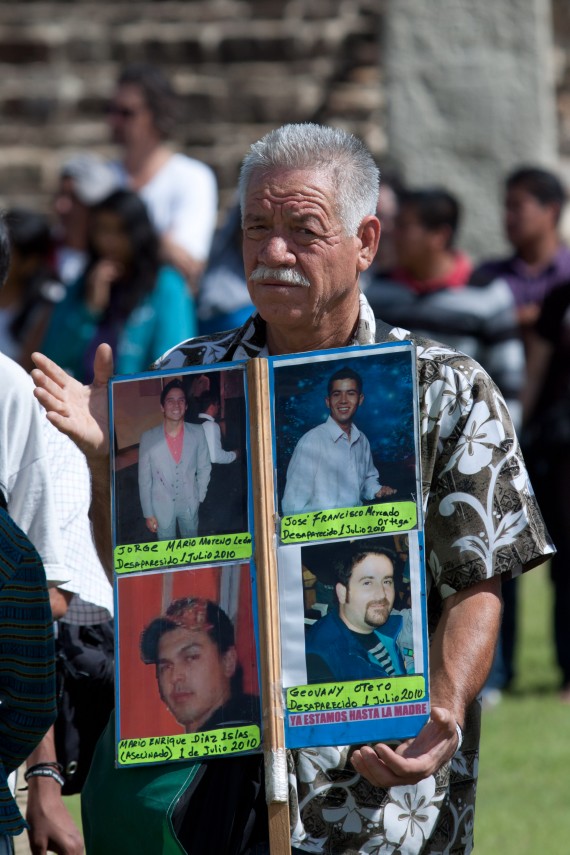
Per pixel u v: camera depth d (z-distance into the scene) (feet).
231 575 23.27
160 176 65.41
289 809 23.36
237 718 22.99
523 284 59.98
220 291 51.26
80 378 50.70
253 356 25.55
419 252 55.31
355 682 22.62
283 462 23.24
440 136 89.61
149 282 50.60
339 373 23.34
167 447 23.65
